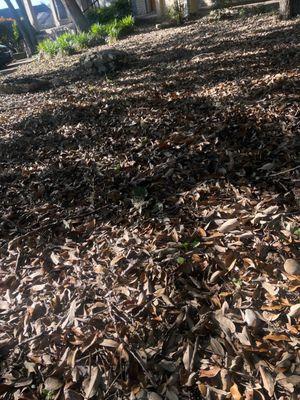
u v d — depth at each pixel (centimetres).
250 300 203
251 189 289
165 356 186
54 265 257
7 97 748
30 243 285
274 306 196
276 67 558
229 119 402
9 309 229
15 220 322
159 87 589
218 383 172
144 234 266
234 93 477
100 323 207
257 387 168
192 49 845
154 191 314
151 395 172
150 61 802
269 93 450
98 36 1312
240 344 184
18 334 211
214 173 318
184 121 427
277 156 322
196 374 177
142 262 238
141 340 194
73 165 392
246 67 594
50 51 1289
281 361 173
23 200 351
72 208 321
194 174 326
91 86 695
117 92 611
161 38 1113
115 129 453
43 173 390
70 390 180
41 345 202
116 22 1427
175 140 384
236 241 240
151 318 204
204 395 169
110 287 227
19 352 201
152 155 369
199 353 185
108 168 367
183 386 174
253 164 319
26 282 247
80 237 282
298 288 203
